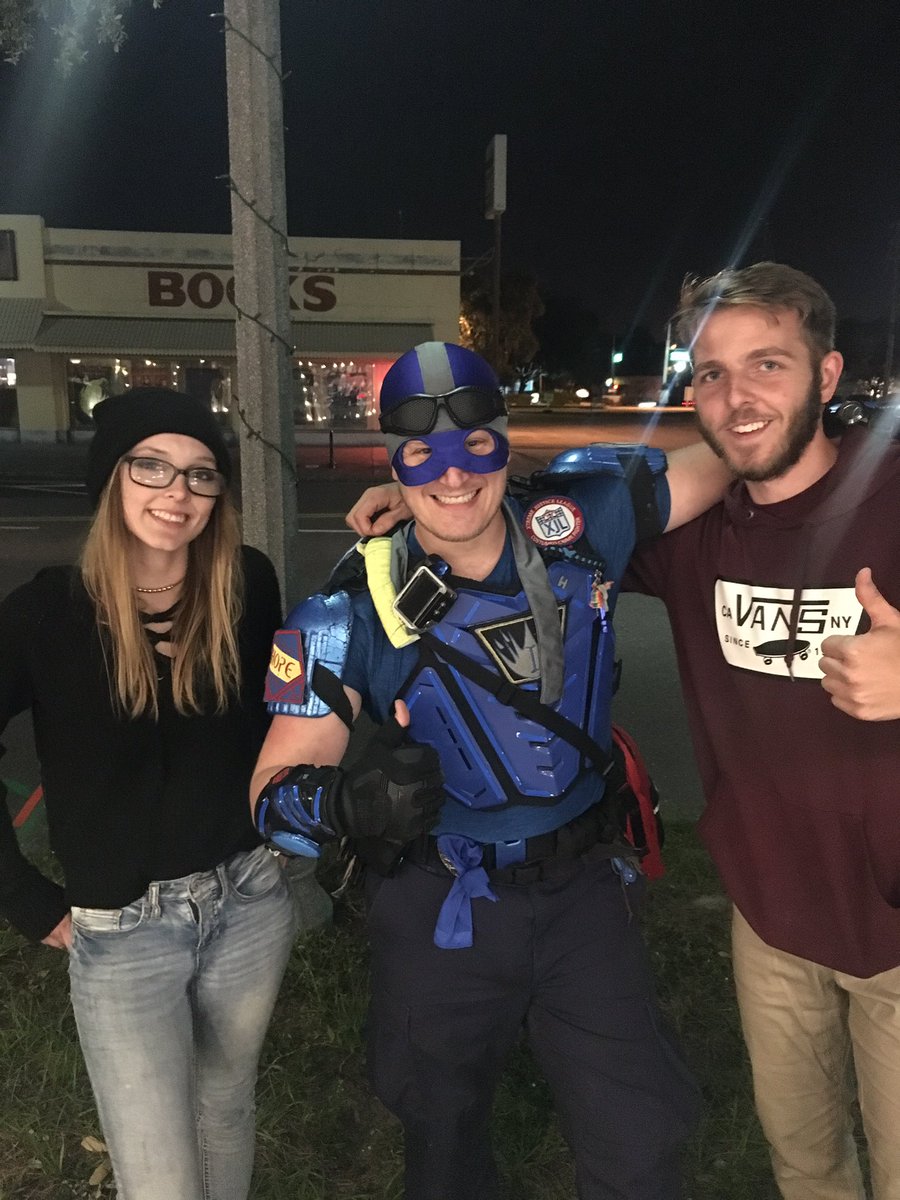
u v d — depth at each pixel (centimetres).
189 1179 163
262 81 274
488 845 170
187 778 163
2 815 169
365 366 2475
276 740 162
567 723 168
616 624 713
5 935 327
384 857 167
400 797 138
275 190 283
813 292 154
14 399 2438
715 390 159
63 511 1295
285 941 179
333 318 2386
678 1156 170
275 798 149
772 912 169
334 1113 254
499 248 1878
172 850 163
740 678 168
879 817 158
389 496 178
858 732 157
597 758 175
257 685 176
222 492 163
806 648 159
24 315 2320
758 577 164
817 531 157
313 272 2350
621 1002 169
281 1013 289
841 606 156
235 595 173
